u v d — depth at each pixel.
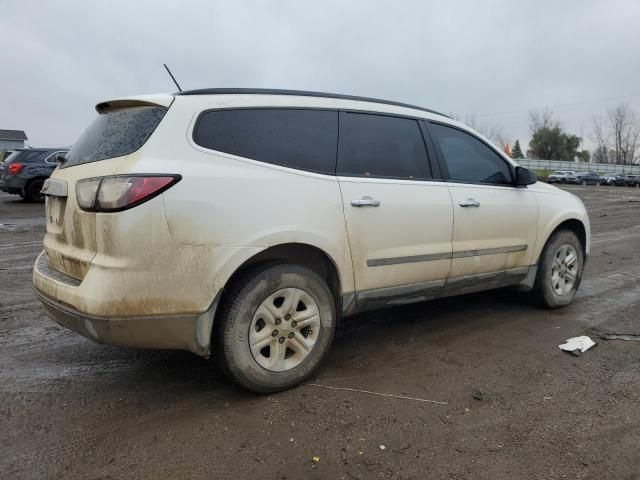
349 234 3.42
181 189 2.79
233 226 2.93
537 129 95.25
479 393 3.23
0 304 5.21
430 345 4.07
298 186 3.23
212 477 2.38
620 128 90.81
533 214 4.68
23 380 3.41
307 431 2.78
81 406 3.05
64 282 2.97
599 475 2.42
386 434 2.76
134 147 2.88
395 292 3.75
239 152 3.10
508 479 2.38
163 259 2.74
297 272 3.21
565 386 3.35
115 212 2.68
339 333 4.35
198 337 2.91
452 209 4.01
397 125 3.94
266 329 3.14
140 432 2.76
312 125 3.47
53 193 3.25
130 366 3.65
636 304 5.25
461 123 4.43
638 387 3.33
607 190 41.72
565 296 5.05
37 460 2.50
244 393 3.22
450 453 2.59
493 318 4.76
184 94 3.10
